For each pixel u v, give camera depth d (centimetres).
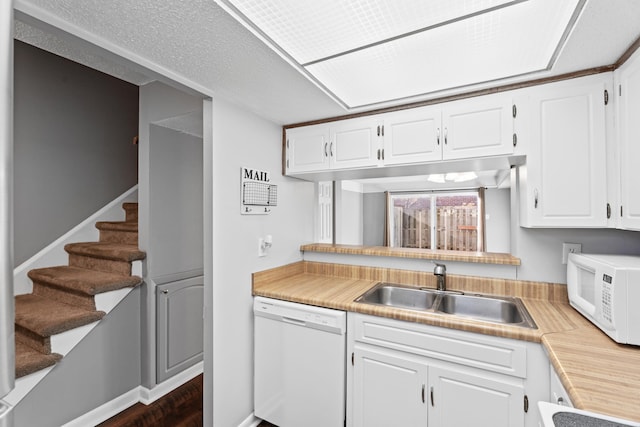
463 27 118
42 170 245
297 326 184
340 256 242
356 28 118
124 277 215
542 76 152
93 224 276
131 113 315
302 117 215
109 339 207
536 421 129
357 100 187
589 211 144
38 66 244
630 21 109
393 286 211
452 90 171
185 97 206
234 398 188
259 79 158
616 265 121
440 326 148
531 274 181
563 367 103
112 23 113
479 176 452
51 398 177
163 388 233
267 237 215
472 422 141
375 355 163
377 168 204
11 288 50
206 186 177
